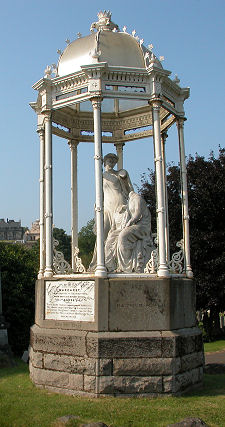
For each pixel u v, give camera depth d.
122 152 13.11
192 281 10.03
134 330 8.58
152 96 9.69
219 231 21.83
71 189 12.69
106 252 10.48
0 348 13.84
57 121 11.97
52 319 9.41
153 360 8.32
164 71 9.69
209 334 23.30
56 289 9.46
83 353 8.45
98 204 9.09
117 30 11.51
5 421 7.13
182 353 8.69
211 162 24.08
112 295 8.66
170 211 22.70
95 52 9.51
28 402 8.02
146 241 10.45
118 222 10.96
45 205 10.45
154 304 8.70
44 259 10.91
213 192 22.27
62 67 10.62
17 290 17.17
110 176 11.67
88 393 8.28
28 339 17.17
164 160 11.98
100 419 7.02
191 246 21.89
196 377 9.19
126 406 7.64
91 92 9.41
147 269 9.50
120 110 12.91
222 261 20.97
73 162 12.75
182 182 10.91
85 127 12.89
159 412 7.34
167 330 8.65
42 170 11.36
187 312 9.54
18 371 11.49
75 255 12.05
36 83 10.46
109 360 8.27
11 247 19.50
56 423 6.84
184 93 11.03
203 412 7.38
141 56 10.30
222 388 9.27
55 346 8.91
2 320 14.55
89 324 8.70
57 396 8.39
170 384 8.28
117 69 9.50
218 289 21.41
